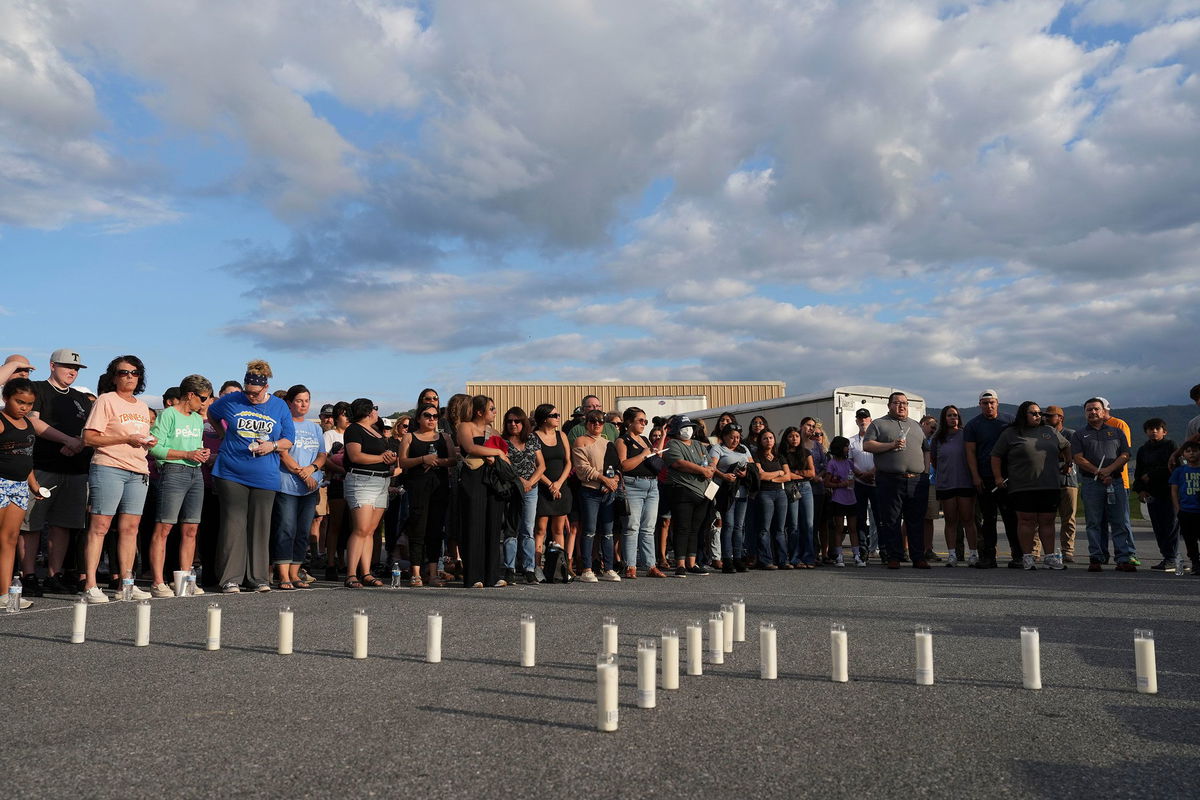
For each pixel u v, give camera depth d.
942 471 12.52
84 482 8.80
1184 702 4.12
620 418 12.64
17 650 5.48
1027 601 7.86
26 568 8.51
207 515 9.72
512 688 4.41
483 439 9.59
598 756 3.26
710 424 22.23
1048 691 4.35
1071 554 12.59
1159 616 6.85
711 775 3.04
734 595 8.54
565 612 7.23
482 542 9.46
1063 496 12.60
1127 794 2.88
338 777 3.02
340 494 11.12
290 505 9.41
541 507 10.22
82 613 5.75
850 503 13.44
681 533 11.41
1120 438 10.83
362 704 4.07
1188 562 10.59
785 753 3.31
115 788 2.92
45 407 8.55
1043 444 11.34
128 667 4.94
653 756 3.26
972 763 3.19
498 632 6.18
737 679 4.65
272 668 4.91
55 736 3.54
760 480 12.36
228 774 3.06
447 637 5.96
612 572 10.57
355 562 9.57
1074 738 3.52
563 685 4.49
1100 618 6.78
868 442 12.26
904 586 9.35
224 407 8.99
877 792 2.89
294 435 9.36
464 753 3.29
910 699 4.18
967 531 12.36
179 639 5.88
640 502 11.12
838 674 4.59
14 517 7.51
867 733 3.58
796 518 12.77
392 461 9.65
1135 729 3.66
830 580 10.23
